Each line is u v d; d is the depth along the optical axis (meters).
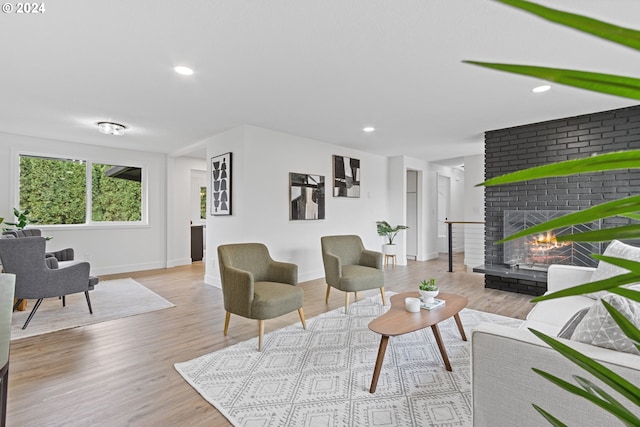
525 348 1.10
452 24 1.93
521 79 2.74
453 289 4.30
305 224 4.92
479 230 5.78
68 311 3.39
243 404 1.80
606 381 0.42
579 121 3.69
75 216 5.14
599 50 2.18
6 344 1.09
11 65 2.42
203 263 6.60
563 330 1.30
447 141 5.08
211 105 3.35
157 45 2.16
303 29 1.98
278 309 2.58
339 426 1.63
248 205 4.14
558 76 0.32
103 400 1.83
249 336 2.75
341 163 5.50
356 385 1.99
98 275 5.29
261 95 3.07
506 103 3.30
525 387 1.10
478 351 1.21
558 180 3.84
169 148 5.58
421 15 1.84
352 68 2.51
